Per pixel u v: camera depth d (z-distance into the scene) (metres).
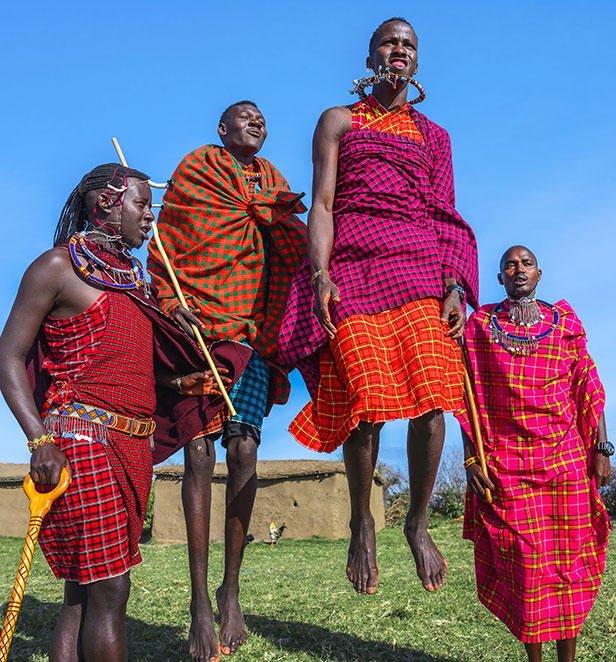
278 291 4.17
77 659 2.94
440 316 3.46
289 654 4.80
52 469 2.76
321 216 3.57
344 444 3.51
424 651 4.82
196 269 4.05
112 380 2.99
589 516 4.16
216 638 3.85
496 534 4.19
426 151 3.70
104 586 2.86
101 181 3.19
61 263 3.00
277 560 11.30
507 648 4.78
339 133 3.66
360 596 7.00
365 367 3.29
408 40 3.71
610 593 6.34
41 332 3.06
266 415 4.38
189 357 3.58
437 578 3.61
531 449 4.20
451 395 3.44
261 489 16.14
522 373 4.27
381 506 17.94
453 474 18.91
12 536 17.00
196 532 3.93
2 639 2.57
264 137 4.42
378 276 3.44
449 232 3.64
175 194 4.15
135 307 3.22
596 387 4.34
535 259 4.42
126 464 2.97
